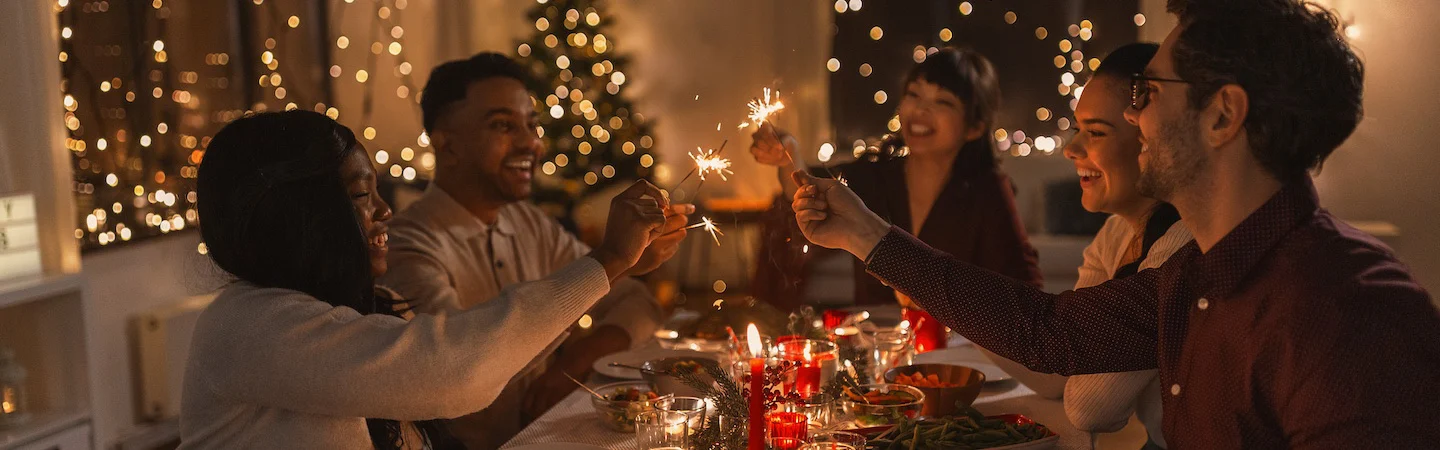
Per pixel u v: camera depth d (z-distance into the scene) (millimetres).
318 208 1241
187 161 3773
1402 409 921
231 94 4137
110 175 3262
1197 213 1132
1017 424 1564
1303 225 1060
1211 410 1120
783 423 1332
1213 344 1110
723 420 1340
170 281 3629
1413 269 2541
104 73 3238
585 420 1771
